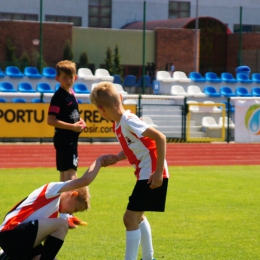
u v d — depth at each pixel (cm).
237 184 2184
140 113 3809
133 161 976
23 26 5566
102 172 2545
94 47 5959
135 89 5381
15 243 900
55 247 912
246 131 3878
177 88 4672
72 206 951
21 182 2156
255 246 1216
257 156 3341
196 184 2175
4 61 5416
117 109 954
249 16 7588
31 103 3378
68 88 1464
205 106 4112
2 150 3161
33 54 5569
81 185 923
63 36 5678
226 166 2914
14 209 938
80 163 2911
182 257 1121
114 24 6975
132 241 963
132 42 6103
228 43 6525
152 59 6034
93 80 4712
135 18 7100
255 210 1633
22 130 3372
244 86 5125
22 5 6506
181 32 6078
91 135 3519
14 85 4525
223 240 1269
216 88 5044
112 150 3294
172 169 2736
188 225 1423
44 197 926
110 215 1537
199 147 3572
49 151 3181
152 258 1017
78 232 1336
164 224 1434
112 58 5919
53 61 5638
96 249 1179
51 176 2367
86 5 6819
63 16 6719
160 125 3984
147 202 953
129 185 2106
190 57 6112
